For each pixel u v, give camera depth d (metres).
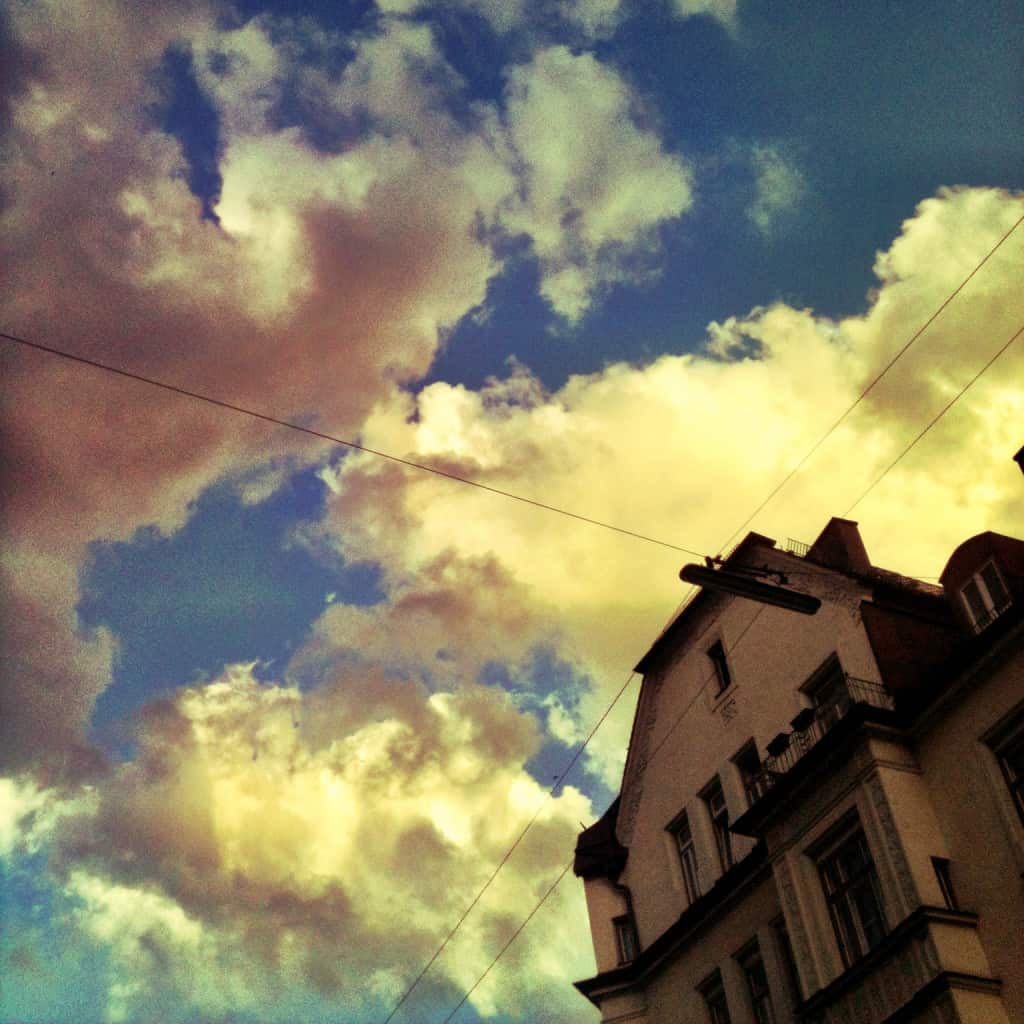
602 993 27.66
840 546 27.23
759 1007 24.52
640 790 29.88
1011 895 20.02
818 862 22.66
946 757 21.84
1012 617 21.31
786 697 26.25
